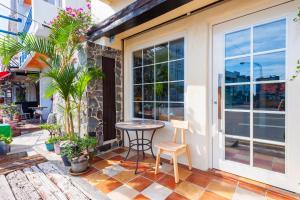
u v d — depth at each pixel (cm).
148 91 380
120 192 226
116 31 338
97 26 367
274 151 227
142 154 361
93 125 362
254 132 242
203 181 249
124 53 418
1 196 217
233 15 253
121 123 320
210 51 278
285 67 216
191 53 294
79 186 241
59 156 361
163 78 349
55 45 340
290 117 213
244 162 253
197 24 284
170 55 335
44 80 837
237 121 258
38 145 445
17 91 1070
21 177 267
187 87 301
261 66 235
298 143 208
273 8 222
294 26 208
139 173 278
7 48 308
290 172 214
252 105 243
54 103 493
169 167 298
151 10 255
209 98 281
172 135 327
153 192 225
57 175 274
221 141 272
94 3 435
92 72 338
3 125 436
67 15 374
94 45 365
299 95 206
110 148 394
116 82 410
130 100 414
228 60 264
